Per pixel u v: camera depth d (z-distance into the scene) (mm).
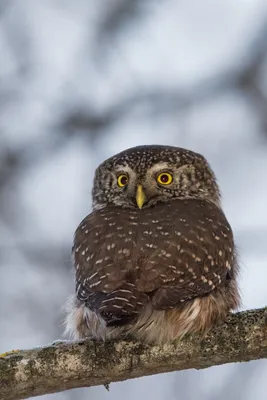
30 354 11195
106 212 12680
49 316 16031
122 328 11195
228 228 12594
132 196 13352
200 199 13586
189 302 11383
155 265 11375
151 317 11203
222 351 11164
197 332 11266
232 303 12234
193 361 11219
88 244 11883
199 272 11586
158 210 12625
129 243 11641
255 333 11148
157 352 11172
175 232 11859
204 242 11891
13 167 17844
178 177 13625
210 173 14133
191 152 14016
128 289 11078
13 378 11117
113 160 13844
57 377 11141
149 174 13492
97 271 11438
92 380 11211
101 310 10773
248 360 11242
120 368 11164
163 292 11133
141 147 13977
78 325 12102
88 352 11164
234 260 12633
